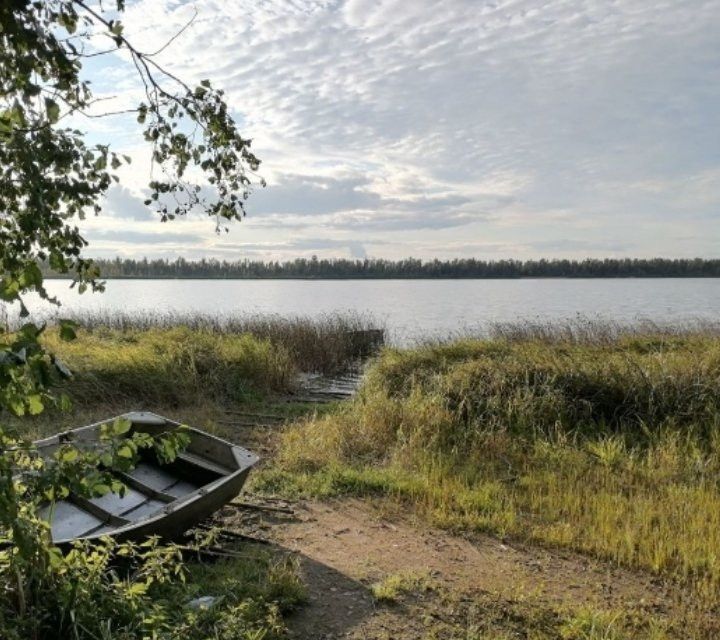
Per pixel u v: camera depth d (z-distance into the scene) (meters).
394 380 11.49
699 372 9.72
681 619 4.68
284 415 11.51
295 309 44.22
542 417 9.22
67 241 2.77
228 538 5.95
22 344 2.19
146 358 12.28
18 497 2.77
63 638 3.46
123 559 4.62
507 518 6.39
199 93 3.19
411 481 7.44
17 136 2.28
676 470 7.68
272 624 4.28
